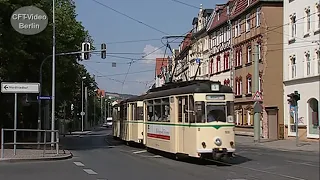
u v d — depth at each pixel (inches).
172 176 605.3
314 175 624.1
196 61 2647.6
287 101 1676.9
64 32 1565.0
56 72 1396.4
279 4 1871.3
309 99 1519.4
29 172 639.8
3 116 1318.9
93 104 4323.3
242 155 977.5
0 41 991.0
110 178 578.2
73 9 1728.6
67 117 3139.8
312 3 1507.1
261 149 1201.4
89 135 2409.0
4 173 625.9
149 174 626.5
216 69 2500.0
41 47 1161.4
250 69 1991.9
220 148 775.1
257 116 1470.2
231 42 2237.9
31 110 1561.3
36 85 879.7
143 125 1102.4
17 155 857.5
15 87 872.3
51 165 742.5
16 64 1047.0
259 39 1897.1
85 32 1726.1
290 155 981.2
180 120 842.2
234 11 2213.3
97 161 823.7
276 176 613.3
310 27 1526.8
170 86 943.7
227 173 648.4
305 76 1549.0
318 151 1130.0
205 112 779.4
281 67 1859.0
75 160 839.7
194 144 781.9
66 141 1667.1
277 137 1768.0
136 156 950.4
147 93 1108.5
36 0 1067.3
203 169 702.5
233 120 792.9
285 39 1697.8
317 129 1476.4
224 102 790.5
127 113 1312.7
